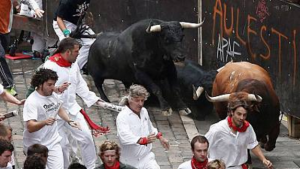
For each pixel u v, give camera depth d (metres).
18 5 37.38
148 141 23.34
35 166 20.08
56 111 24.08
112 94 33.88
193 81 31.38
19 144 28.62
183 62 30.45
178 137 30.05
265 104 26.98
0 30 33.69
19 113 31.42
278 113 27.62
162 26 30.23
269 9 30.73
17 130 29.86
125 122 23.53
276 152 29.34
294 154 29.17
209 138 23.69
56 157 24.19
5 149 20.48
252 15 31.62
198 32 34.16
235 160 23.89
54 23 34.31
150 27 30.33
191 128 30.83
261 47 31.36
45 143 24.09
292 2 29.75
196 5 33.97
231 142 23.61
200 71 31.64
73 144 26.16
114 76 32.69
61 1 33.56
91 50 33.03
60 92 24.00
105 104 26.16
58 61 25.45
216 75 29.38
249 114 26.75
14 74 35.62
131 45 31.52
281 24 30.23
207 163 21.38
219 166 20.55
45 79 23.50
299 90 29.67
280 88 30.69
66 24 33.88
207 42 33.97
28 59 37.56
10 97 24.58
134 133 23.66
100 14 36.31
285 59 30.22
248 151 26.78
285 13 29.95
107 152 21.44
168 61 31.16
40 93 23.73
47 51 37.28
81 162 26.56
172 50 30.14
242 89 27.12
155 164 24.08
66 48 25.36
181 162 27.84
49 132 24.16
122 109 23.98
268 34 30.91
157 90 31.23
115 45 32.19
